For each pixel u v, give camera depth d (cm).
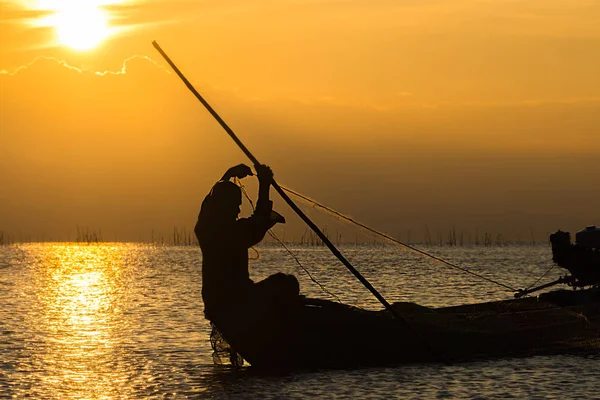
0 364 3328
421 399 2681
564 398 2680
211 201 3219
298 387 2859
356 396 2720
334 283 8569
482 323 3459
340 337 3198
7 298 6956
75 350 3681
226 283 3172
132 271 13050
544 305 3812
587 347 3444
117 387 2897
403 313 3441
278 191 3253
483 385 2861
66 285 8994
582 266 4000
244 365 3297
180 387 2891
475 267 14750
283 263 16375
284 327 3172
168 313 5400
